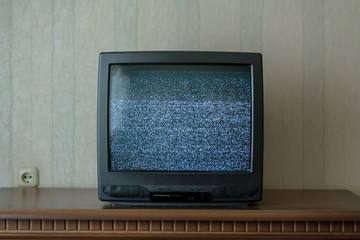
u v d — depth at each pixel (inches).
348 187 75.4
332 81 75.2
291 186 75.6
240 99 59.2
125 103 59.5
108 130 59.5
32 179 76.2
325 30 75.0
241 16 75.2
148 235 55.7
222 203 59.6
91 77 76.0
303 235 55.5
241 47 75.3
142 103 59.4
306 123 75.4
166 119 59.3
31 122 76.3
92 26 75.7
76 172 76.3
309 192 72.4
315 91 75.2
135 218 55.1
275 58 75.2
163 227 55.8
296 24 75.0
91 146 76.2
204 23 75.3
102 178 59.6
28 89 76.2
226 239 55.8
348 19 74.9
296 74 75.2
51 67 76.2
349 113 75.2
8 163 76.5
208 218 54.9
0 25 76.3
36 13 76.0
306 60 75.2
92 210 55.4
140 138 59.5
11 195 68.3
